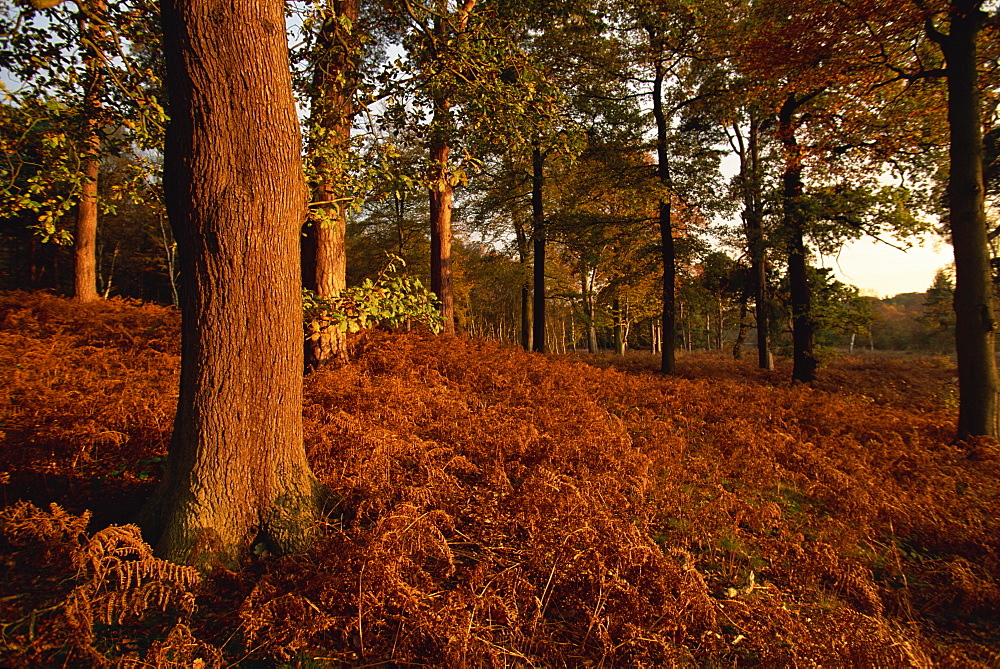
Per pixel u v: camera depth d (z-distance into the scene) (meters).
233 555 3.14
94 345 8.93
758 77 12.65
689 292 17.45
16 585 2.75
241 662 2.46
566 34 13.69
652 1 12.98
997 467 5.90
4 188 4.42
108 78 4.62
